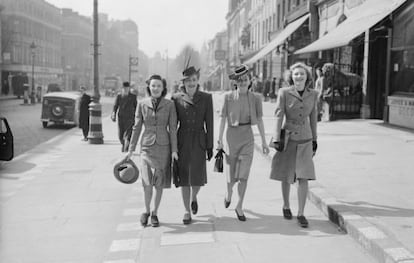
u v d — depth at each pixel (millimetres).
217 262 4695
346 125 16281
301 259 4723
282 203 6945
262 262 4660
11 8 64062
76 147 13656
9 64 63344
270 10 44156
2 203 7145
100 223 6105
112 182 8656
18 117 26531
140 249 5102
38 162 10977
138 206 6922
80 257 4930
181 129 5953
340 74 18703
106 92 70312
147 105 5863
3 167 10320
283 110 5812
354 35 14352
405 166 8773
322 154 10219
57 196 7605
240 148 6059
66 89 93125
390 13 13555
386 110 16359
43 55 77500
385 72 17859
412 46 14469
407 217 5512
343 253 4871
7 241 5414
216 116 23672
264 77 46750
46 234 5672
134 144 6035
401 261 4168
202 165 5961
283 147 5801
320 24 25594
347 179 7668
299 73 5758
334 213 5848
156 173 5855
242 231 5629
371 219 5434
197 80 6008
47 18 79438
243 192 6074
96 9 14398
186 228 5785
